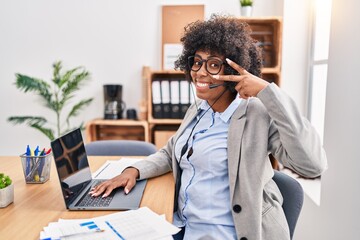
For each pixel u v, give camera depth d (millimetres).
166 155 1421
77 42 2955
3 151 3100
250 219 1001
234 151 1052
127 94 2998
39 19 2934
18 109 3035
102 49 2955
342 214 1427
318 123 2488
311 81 2541
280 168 2502
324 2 2408
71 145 1174
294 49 2553
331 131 1536
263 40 2691
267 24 2689
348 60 1382
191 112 1343
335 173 1495
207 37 1098
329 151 1559
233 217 1039
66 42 2955
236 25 1160
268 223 1029
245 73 1033
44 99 2994
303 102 2602
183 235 1184
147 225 871
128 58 2955
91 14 2918
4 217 935
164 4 2877
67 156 1110
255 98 1129
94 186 1210
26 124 3051
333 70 1522
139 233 825
